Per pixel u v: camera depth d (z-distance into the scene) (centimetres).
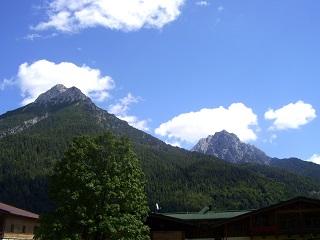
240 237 4547
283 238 4378
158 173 17662
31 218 4584
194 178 16912
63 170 3216
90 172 3169
